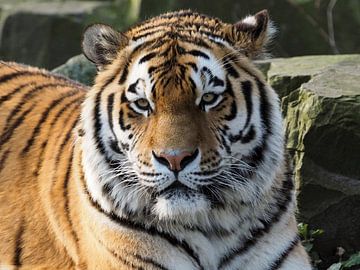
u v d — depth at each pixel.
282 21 26.30
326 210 12.36
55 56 25.89
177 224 9.51
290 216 9.95
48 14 25.81
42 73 12.12
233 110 9.16
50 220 10.42
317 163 12.35
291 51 26.39
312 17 26.39
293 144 12.57
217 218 9.56
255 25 9.64
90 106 9.57
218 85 9.12
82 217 9.88
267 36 9.69
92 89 9.65
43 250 10.53
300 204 12.45
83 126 9.62
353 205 12.27
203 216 9.51
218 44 9.38
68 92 11.37
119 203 9.45
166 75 9.06
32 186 10.70
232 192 9.39
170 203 9.05
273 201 9.73
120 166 9.35
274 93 9.62
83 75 15.92
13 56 26.05
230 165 9.19
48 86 11.63
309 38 26.36
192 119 8.95
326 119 12.17
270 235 9.77
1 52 26.16
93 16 26.25
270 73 13.88
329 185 12.30
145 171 9.01
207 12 26.14
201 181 8.97
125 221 9.50
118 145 9.32
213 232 9.66
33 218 10.62
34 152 10.88
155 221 9.48
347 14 26.42
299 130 12.51
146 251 9.52
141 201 9.40
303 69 14.02
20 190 10.80
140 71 9.21
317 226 12.44
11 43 26.08
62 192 10.27
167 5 26.14
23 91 11.60
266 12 9.69
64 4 27.34
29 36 25.92
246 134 9.25
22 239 10.68
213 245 9.71
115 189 9.43
